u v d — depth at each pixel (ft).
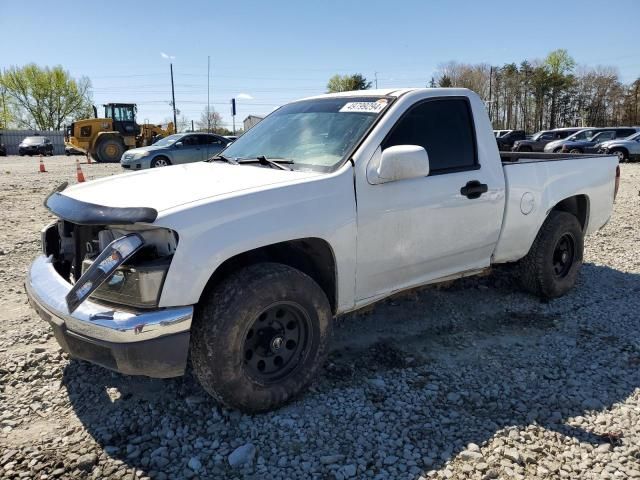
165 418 9.89
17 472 8.41
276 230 9.71
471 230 13.19
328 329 10.68
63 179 54.65
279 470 8.62
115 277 9.02
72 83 239.09
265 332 9.97
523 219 14.52
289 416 10.02
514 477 8.43
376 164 11.27
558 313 15.35
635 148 80.59
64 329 9.16
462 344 13.26
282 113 14.33
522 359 12.46
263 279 9.57
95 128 98.27
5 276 18.49
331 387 11.10
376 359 12.42
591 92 239.09
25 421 9.89
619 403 10.55
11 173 64.49
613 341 13.41
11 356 12.32
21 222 28.53
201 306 9.62
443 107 12.98
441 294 16.74
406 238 11.82
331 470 8.61
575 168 16.43
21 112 239.91
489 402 10.62
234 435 9.47
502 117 242.37
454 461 8.82
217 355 9.27
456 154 12.98
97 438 9.36
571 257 16.60
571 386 11.22
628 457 8.90
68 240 11.27
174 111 165.07
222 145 67.21
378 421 9.93
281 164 11.76
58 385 11.12
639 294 16.92
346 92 14.12
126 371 8.82
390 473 8.54
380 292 11.90
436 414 10.19
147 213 8.68
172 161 63.31
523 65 241.55
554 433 9.57
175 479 8.38
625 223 27.99
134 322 8.55
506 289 17.24
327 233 10.44
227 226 9.21
